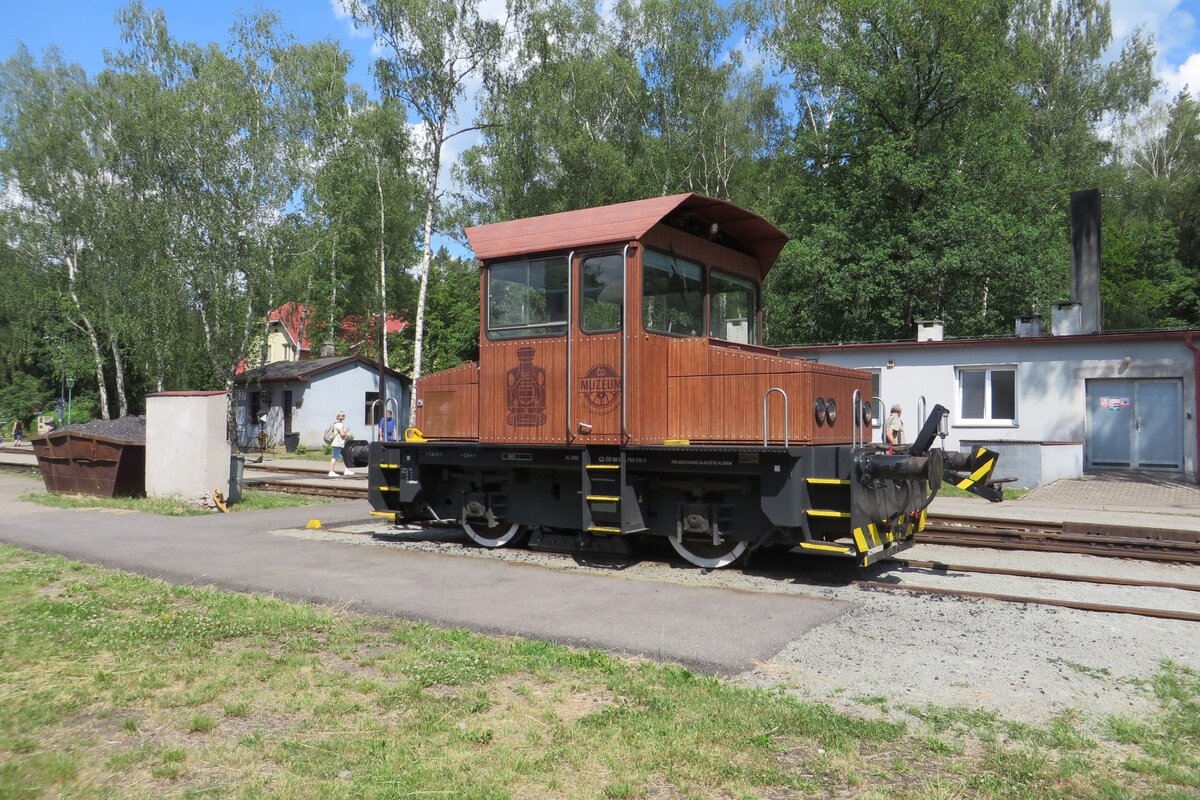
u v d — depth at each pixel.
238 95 29.06
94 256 35.38
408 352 43.88
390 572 8.30
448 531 11.49
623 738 4.02
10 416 50.31
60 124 35.44
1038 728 4.27
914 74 28.39
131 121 29.20
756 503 8.37
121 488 14.85
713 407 8.46
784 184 33.12
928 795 3.48
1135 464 18.78
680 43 33.56
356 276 36.88
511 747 3.93
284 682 4.84
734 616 6.48
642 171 33.16
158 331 29.67
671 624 6.23
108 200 32.31
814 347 21.88
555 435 8.97
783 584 7.84
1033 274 24.94
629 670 5.12
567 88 33.09
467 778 3.58
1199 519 12.12
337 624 6.17
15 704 4.42
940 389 20.41
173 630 5.88
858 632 6.05
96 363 38.78
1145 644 5.82
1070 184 36.38
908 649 5.64
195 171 28.30
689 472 8.41
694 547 8.90
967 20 26.48
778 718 4.28
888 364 20.97
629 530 8.48
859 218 28.12
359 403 36.47
